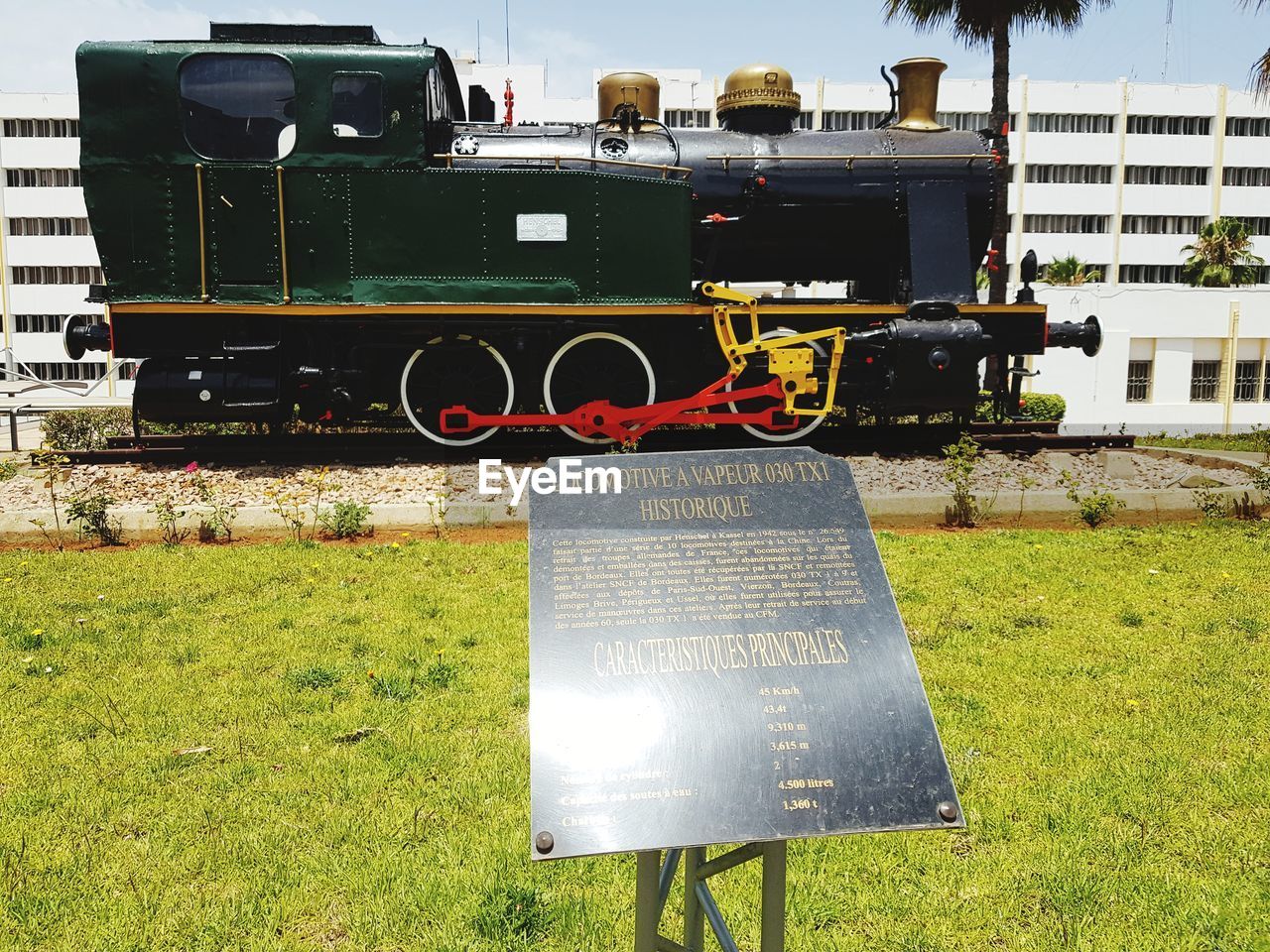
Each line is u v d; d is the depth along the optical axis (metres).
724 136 9.62
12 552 6.64
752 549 2.42
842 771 2.08
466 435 9.27
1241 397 30.23
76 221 37.06
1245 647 4.74
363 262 8.48
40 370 37.38
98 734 3.82
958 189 9.60
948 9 15.09
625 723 2.12
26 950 2.60
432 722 3.92
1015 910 2.78
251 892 2.84
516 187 8.60
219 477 8.20
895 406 9.12
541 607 2.30
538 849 1.94
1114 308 28.86
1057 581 5.91
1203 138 39.75
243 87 8.30
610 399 9.50
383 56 8.36
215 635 4.93
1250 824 3.17
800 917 2.76
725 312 8.87
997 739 3.78
